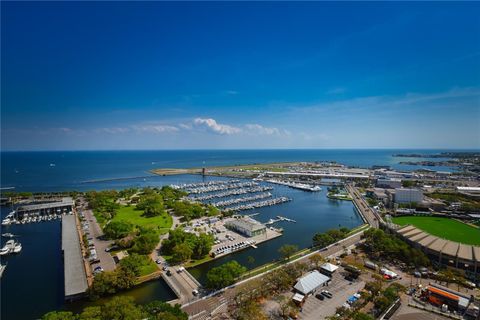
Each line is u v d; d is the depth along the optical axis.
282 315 98.00
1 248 179.88
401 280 124.69
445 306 100.38
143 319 87.25
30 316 107.25
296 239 193.00
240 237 188.12
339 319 92.38
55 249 178.75
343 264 137.12
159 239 174.38
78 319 85.44
